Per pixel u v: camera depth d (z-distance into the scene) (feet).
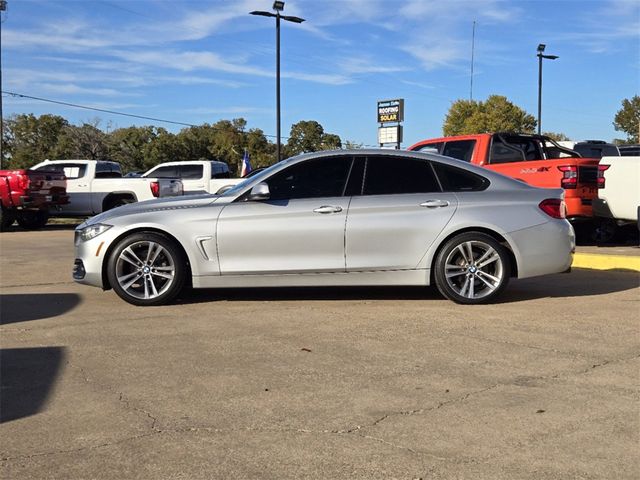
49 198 56.54
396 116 71.31
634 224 38.63
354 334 18.13
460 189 21.90
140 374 14.82
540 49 113.39
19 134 202.39
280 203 21.45
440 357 15.93
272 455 10.68
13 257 36.70
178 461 10.49
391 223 21.29
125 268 21.98
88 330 18.75
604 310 21.03
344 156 22.12
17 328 19.07
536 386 13.83
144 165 201.16
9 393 13.64
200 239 21.39
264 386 13.94
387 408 12.66
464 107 193.26
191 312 21.04
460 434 11.43
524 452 10.71
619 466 10.21
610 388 13.69
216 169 64.90
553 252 21.81
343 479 9.86
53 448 11.00
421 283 21.58
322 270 21.40
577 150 56.54
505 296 23.45
